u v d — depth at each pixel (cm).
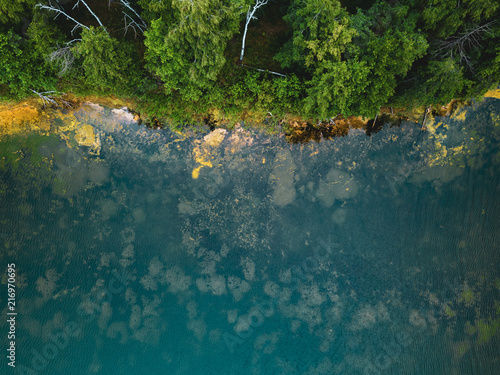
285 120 2398
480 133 2506
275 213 2489
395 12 1848
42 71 1958
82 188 2447
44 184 2436
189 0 1472
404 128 2489
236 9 1678
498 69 1962
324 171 2497
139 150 2439
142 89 2192
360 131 2477
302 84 2144
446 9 1786
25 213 2433
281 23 2319
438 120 2488
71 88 2203
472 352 2508
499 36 1852
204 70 1830
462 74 1923
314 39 1778
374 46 1762
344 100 1938
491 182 2502
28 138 2409
